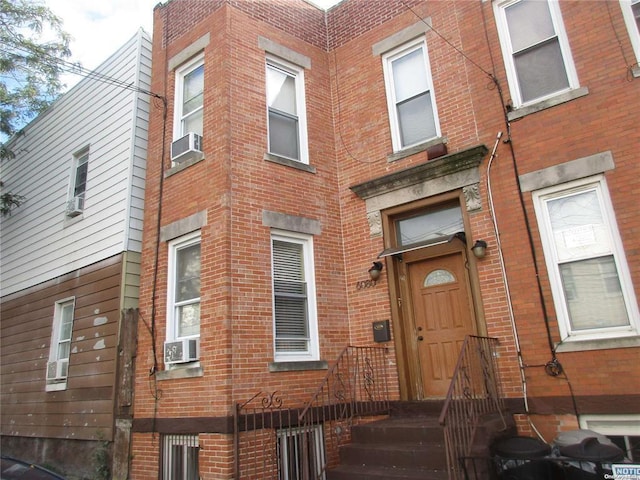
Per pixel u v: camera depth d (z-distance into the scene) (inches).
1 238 543.2
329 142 381.4
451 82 334.3
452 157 307.1
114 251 378.3
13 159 563.5
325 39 411.8
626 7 273.1
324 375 314.7
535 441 227.9
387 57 376.2
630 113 259.3
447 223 325.4
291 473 272.1
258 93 346.9
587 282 260.5
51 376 401.4
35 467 177.0
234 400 269.7
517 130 294.7
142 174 393.7
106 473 326.6
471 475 214.8
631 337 239.9
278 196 331.9
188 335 313.3
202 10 367.6
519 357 270.2
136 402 322.3
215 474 260.8
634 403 234.2
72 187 462.6
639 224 247.8
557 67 293.4
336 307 340.5
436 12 352.5
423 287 328.8
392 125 358.9
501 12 321.7
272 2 378.6
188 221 322.0
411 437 258.1
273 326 301.0
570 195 272.8
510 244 284.8
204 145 331.3
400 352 318.3
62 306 432.1
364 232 351.3
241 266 297.1
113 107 429.4
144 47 422.9
